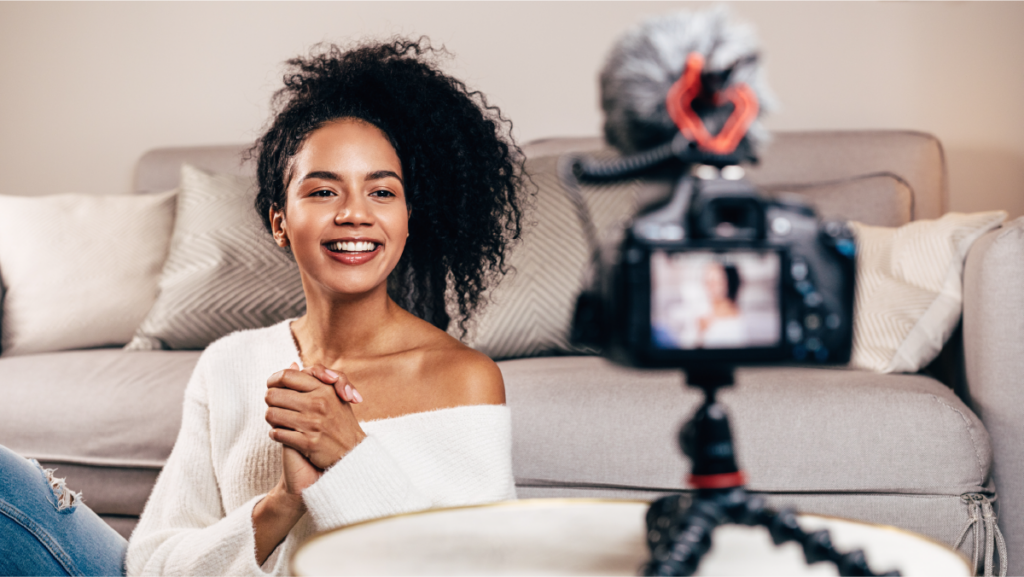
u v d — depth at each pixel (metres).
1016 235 1.36
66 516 0.86
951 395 1.37
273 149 0.95
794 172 2.03
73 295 2.00
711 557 0.54
